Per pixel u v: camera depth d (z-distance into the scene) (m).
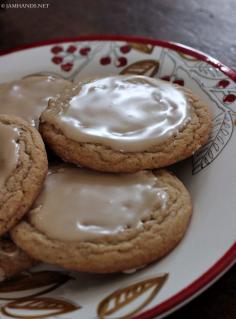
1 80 0.21
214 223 0.14
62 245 0.14
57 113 0.17
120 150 0.16
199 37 0.23
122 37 0.21
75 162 0.16
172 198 0.15
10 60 0.21
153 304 0.12
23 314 0.13
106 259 0.14
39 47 0.21
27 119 0.18
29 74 0.21
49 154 0.17
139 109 0.17
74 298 0.14
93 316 0.13
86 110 0.17
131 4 0.25
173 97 0.17
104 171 0.16
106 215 0.15
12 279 0.16
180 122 0.17
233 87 0.18
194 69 0.19
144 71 0.20
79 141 0.16
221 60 0.21
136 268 0.14
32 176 0.15
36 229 0.15
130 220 0.15
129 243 0.14
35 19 0.25
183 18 0.24
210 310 0.13
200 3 0.25
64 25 0.24
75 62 0.21
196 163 0.17
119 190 0.15
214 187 0.15
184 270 0.13
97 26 0.24
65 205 0.15
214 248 0.14
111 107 0.17
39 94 0.19
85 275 0.15
